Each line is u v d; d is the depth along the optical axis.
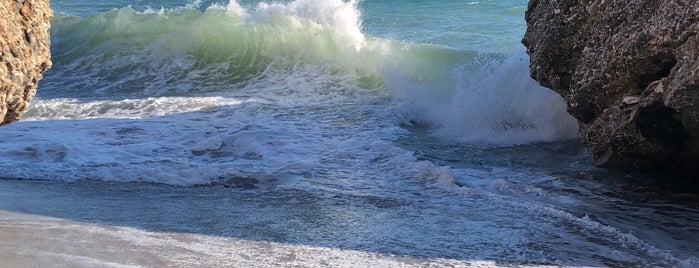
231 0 25.28
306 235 8.35
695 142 10.00
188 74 21.17
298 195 10.27
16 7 6.68
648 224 9.06
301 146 13.18
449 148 13.42
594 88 10.74
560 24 11.34
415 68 19.12
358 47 20.56
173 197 10.12
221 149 13.03
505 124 14.72
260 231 8.45
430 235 8.45
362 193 10.38
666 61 9.73
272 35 21.45
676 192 10.45
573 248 8.07
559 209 9.59
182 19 24.42
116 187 10.66
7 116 6.81
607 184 10.89
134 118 15.65
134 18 24.50
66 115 16.42
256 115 15.94
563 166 11.99
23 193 10.08
